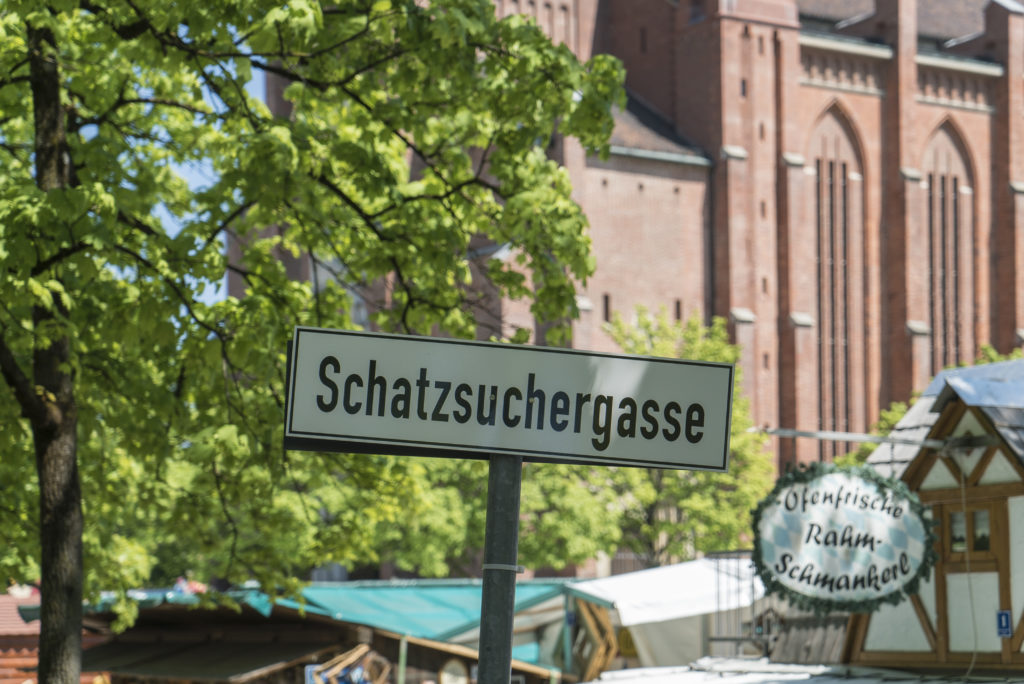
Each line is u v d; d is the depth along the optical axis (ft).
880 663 56.70
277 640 98.94
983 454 52.70
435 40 44.47
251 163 43.62
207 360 45.44
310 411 13.75
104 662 102.94
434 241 49.47
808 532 49.67
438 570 187.52
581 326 254.88
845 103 292.20
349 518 61.21
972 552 53.11
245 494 57.26
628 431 13.96
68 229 39.40
